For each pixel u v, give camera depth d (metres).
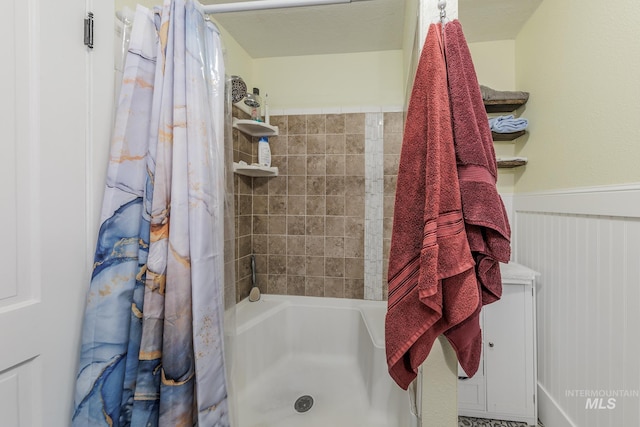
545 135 1.39
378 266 1.88
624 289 0.93
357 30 1.70
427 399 0.79
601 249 1.02
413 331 0.68
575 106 1.17
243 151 1.84
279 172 1.97
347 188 1.90
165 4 0.77
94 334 0.70
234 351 0.94
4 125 0.55
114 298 0.72
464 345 0.69
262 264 1.99
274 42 1.84
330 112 1.91
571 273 1.18
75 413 0.67
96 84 0.72
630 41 0.91
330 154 1.91
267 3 0.82
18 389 0.58
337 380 1.59
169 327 0.71
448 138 0.64
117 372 0.72
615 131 0.97
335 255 1.92
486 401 1.37
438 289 0.63
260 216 1.99
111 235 0.73
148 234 0.75
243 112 1.85
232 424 0.91
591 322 1.07
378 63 1.91
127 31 0.80
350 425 1.26
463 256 0.63
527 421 1.33
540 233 1.42
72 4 0.67
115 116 0.77
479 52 1.77
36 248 0.60
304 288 1.95
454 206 0.63
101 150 0.73
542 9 1.42
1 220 0.55
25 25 0.58
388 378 1.31
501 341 1.36
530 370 1.33
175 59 0.75
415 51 1.00
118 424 0.71
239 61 1.87
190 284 0.74
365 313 1.71
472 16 1.53
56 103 0.63
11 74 0.56
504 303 1.36
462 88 0.66
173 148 0.74
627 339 0.92
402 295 0.71
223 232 0.87
